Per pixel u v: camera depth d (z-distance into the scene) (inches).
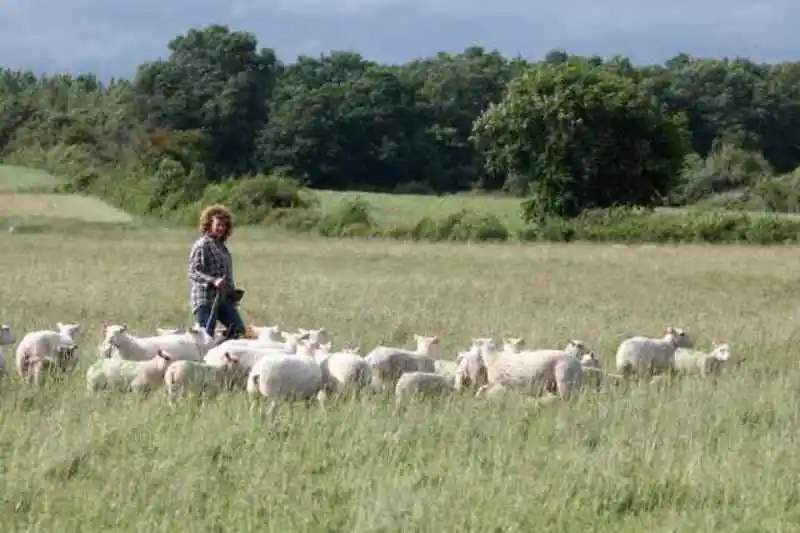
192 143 4498.0
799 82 5457.7
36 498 406.0
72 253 1721.2
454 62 5787.4
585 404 570.9
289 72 6053.2
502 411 552.7
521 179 3245.6
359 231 2517.2
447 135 5044.3
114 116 5142.7
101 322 908.0
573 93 3036.4
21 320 890.1
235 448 476.7
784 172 5260.8
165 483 422.0
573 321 965.2
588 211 2598.4
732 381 641.0
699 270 1589.6
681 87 5364.2
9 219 2748.5
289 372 568.7
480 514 393.4
